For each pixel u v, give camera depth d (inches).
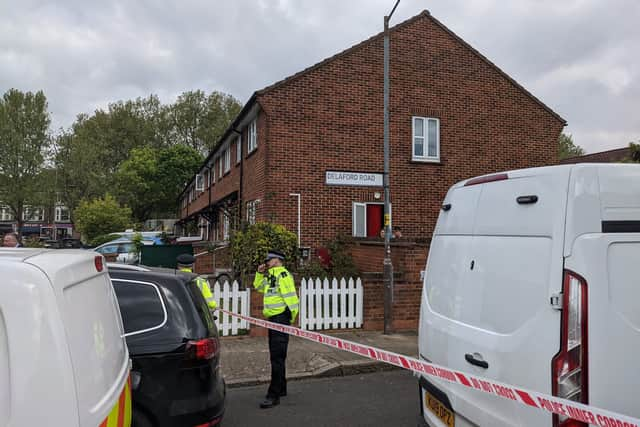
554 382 102.3
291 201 540.1
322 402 225.9
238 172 704.4
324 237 547.5
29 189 1635.1
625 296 104.3
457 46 616.1
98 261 102.0
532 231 114.0
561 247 105.4
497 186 129.3
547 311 106.1
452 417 139.9
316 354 298.5
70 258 85.0
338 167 558.9
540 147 642.8
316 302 361.1
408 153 586.2
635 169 111.2
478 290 130.0
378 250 434.0
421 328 161.6
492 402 120.0
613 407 99.7
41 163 1660.9
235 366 274.7
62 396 66.1
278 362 222.8
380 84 580.7
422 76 598.9
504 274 121.0
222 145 828.6
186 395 149.9
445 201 159.0
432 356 150.3
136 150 2068.2
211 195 1032.8
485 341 123.1
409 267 376.2
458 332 135.0
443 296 148.0
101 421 75.9
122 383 97.1
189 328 155.9
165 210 2224.4
